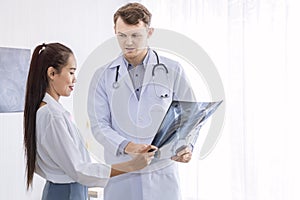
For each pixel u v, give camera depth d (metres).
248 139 2.75
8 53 2.41
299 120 2.60
